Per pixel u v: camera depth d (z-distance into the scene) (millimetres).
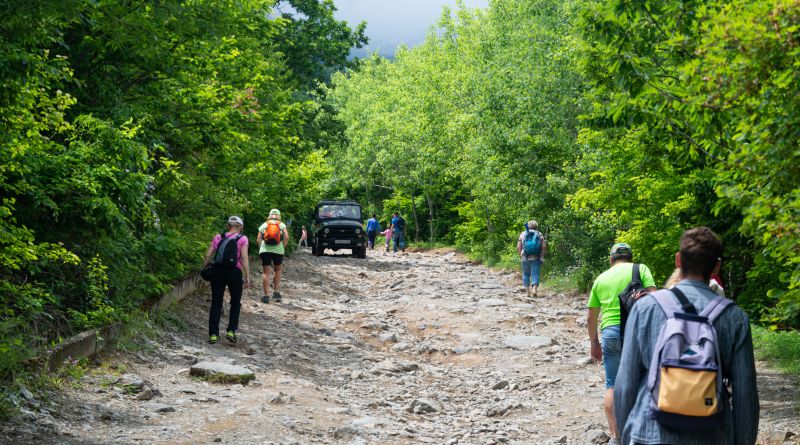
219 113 14742
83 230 10156
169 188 14180
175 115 14258
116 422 7176
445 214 52656
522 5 32344
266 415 7930
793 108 5250
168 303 13055
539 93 24688
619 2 8297
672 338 3617
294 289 20266
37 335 8664
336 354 12672
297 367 11195
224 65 16781
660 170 12188
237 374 9461
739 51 5242
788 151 5242
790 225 5156
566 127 24609
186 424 7340
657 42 8656
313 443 7148
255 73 19781
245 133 16750
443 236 52312
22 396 7215
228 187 17484
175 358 10273
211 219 16047
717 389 3533
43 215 9711
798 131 5230
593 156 16062
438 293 20969
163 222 14047
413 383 11195
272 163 22812
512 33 32438
